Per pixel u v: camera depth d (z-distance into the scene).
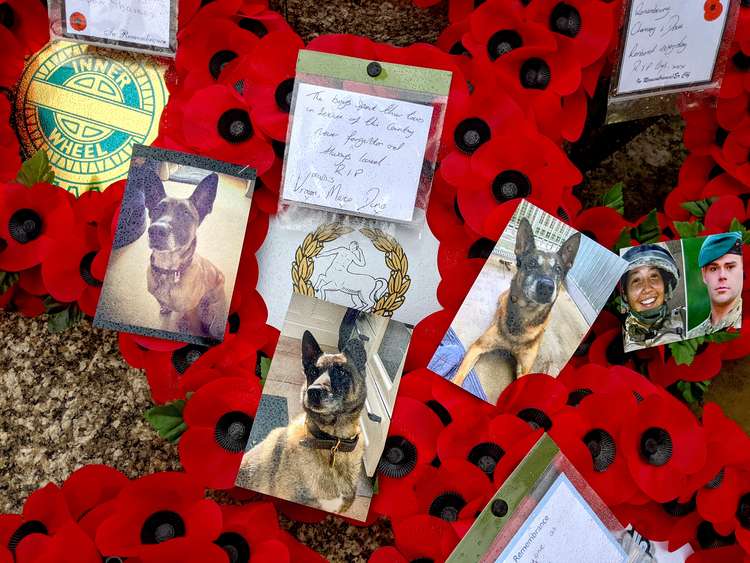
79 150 0.73
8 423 0.72
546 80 0.72
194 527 0.64
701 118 0.75
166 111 0.72
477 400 0.69
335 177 0.69
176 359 0.69
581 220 0.71
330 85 0.68
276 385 0.67
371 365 0.68
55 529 0.66
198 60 0.72
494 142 0.69
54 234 0.69
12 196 0.68
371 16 0.77
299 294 0.68
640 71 0.72
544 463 0.65
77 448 0.72
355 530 0.71
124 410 0.72
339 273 0.71
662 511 0.69
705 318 0.70
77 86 0.73
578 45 0.71
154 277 0.68
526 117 0.71
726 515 0.68
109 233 0.69
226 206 0.69
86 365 0.73
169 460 0.72
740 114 0.75
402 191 0.69
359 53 0.70
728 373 0.75
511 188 0.70
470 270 0.69
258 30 0.73
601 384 0.69
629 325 0.69
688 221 0.76
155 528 0.65
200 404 0.67
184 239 0.68
